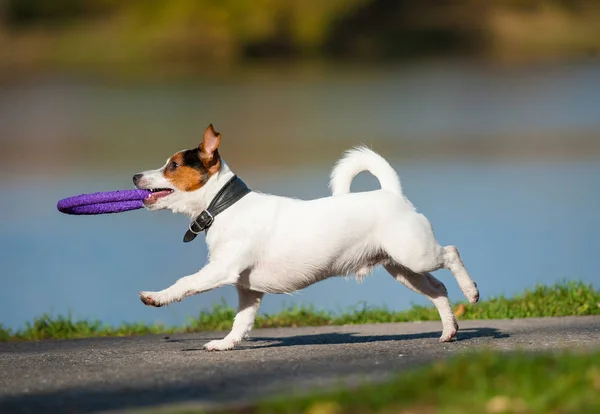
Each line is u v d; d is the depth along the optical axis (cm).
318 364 658
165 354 748
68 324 1026
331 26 6281
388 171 790
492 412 477
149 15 6319
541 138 3228
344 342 834
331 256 764
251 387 585
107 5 6775
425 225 767
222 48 6150
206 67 5938
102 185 2425
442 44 6694
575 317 975
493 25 6994
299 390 565
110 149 3106
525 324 924
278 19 6169
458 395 500
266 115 3956
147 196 782
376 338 861
